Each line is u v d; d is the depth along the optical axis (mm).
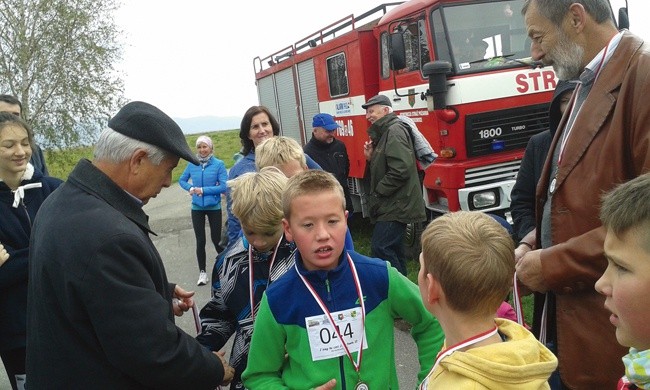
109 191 2016
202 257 7371
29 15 23359
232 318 2678
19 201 3092
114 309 1802
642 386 1329
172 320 2092
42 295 1914
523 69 6168
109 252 1838
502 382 1417
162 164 2086
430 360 2115
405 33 6816
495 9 6398
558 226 2230
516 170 6188
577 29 2186
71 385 1915
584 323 2129
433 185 6355
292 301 2092
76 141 24609
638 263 1298
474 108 5988
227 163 23016
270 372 2145
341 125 8852
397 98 7102
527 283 2225
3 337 3008
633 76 2016
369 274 2123
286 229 2188
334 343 2061
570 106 2393
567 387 2236
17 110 4098
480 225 1605
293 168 3314
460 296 1543
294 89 10781
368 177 8312
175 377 1904
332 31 9016
